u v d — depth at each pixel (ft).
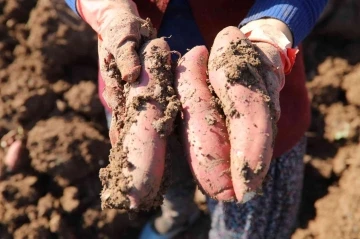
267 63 8.10
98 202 18.19
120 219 18.34
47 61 18.85
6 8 19.21
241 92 7.61
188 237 18.88
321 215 17.97
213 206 14.47
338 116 19.15
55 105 18.76
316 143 19.16
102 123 18.85
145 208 7.92
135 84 8.24
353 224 16.98
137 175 7.51
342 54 20.04
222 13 10.71
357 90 18.88
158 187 7.67
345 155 18.53
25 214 17.74
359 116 18.99
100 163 18.07
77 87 18.66
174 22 11.09
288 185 13.65
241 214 13.79
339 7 19.75
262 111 7.53
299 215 18.57
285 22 9.39
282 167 13.32
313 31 20.35
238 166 7.32
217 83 7.87
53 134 17.71
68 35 18.65
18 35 19.30
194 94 8.05
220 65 7.88
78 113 18.70
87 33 18.80
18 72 19.08
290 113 12.17
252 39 8.68
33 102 18.48
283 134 12.26
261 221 13.93
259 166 7.27
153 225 18.53
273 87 7.97
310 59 20.13
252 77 7.73
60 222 17.65
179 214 17.54
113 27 8.65
